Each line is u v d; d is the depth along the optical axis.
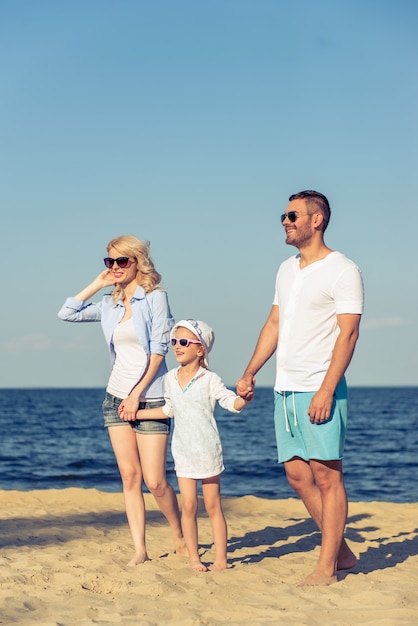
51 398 130.12
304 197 4.64
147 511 8.25
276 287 4.90
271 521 7.58
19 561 5.28
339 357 4.43
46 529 6.88
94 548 5.99
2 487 16.89
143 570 5.00
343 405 4.55
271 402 109.75
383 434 42.53
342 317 4.47
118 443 5.27
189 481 5.01
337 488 4.63
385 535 6.81
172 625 3.77
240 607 4.11
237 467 22.69
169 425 5.31
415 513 8.01
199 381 4.99
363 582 4.69
